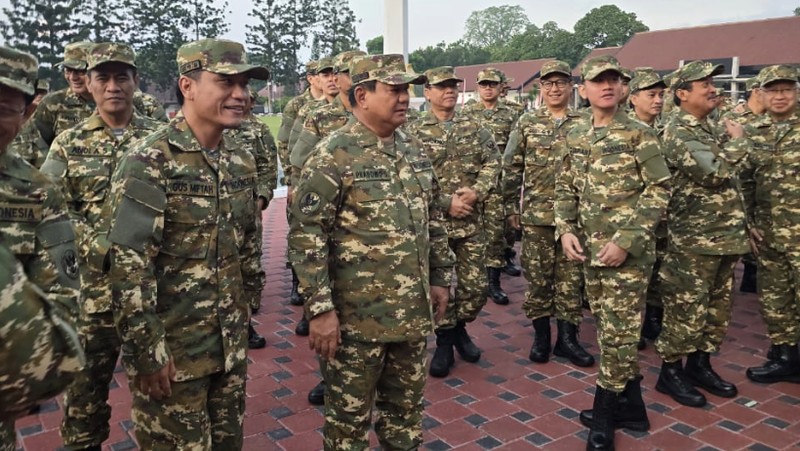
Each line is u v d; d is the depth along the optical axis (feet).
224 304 8.02
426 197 9.44
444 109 15.17
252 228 8.95
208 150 7.96
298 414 12.50
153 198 7.23
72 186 10.34
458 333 15.40
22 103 5.65
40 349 3.94
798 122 14.33
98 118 10.68
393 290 8.82
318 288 8.55
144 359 7.12
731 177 12.75
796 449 11.07
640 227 10.96
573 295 15.16
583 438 11.56
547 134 15.85
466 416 12.41
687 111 13.03
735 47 72.64
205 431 7.88
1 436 5.60
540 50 186.29
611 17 174.40
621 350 11.07
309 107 18.61
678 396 12.97
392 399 9.50
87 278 9.30
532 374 14.53
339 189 8.72
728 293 13.35
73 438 9.69
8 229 5.64
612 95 11.50
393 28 29.76
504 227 19.75
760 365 14.88
